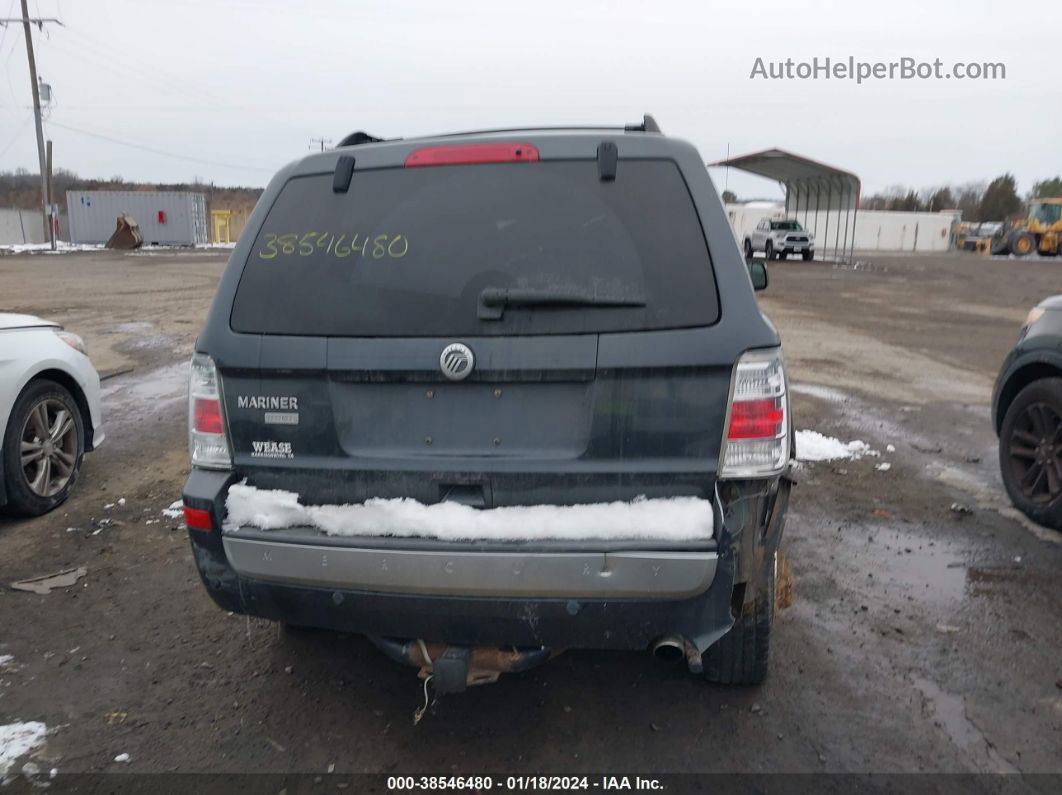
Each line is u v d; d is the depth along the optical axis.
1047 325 5.21
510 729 3.11
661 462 2.58
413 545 2.59
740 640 3.17
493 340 2.60
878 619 3.92
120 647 3.71
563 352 2.56
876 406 8.49
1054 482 5.04
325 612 2.76
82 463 6.33
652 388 2.55
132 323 14.58
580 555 2.51
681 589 2.51
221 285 2.89
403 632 2.73
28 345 5.21
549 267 2.65
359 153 2.94
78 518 5.25
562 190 2.75
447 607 2.63
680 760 2.91
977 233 58.69
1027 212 46.78
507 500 2.63
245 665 3.56
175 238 51.59
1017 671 3.48
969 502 5.59
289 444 2.77
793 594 4.17
